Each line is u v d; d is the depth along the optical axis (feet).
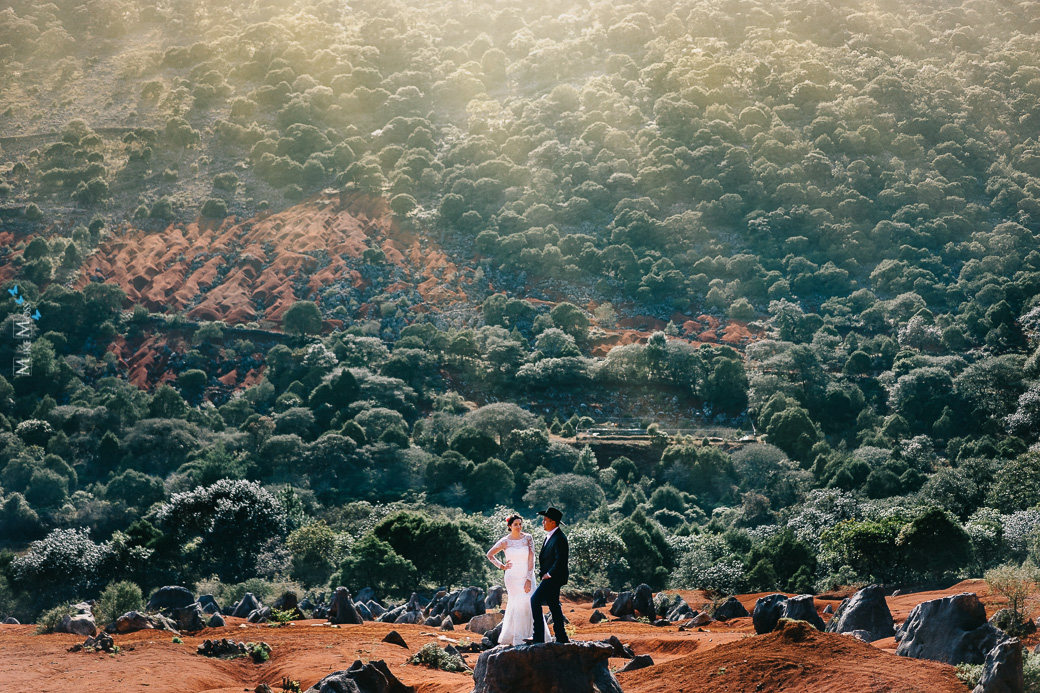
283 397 508.94
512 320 627.05
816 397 490.08
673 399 517.14
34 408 501.56
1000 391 451.53
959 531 186.39
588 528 257.34
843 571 200.75
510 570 55.06
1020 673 54.95
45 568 238.48
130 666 85.92
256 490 285.84
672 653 94.07
